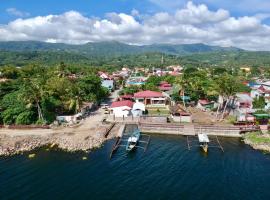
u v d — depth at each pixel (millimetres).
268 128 82125
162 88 142500
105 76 191625
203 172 56188
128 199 45438
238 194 47688
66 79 111062
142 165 59094
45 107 82812
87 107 100938
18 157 62500
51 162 59969
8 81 112000
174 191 48281
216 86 95812
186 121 90062
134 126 85938
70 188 48875
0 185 49656
